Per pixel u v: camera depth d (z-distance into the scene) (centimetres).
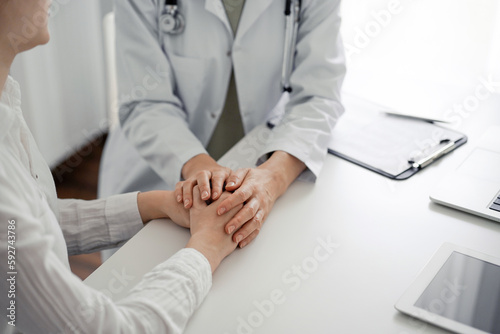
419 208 102
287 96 149
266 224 97
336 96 129
